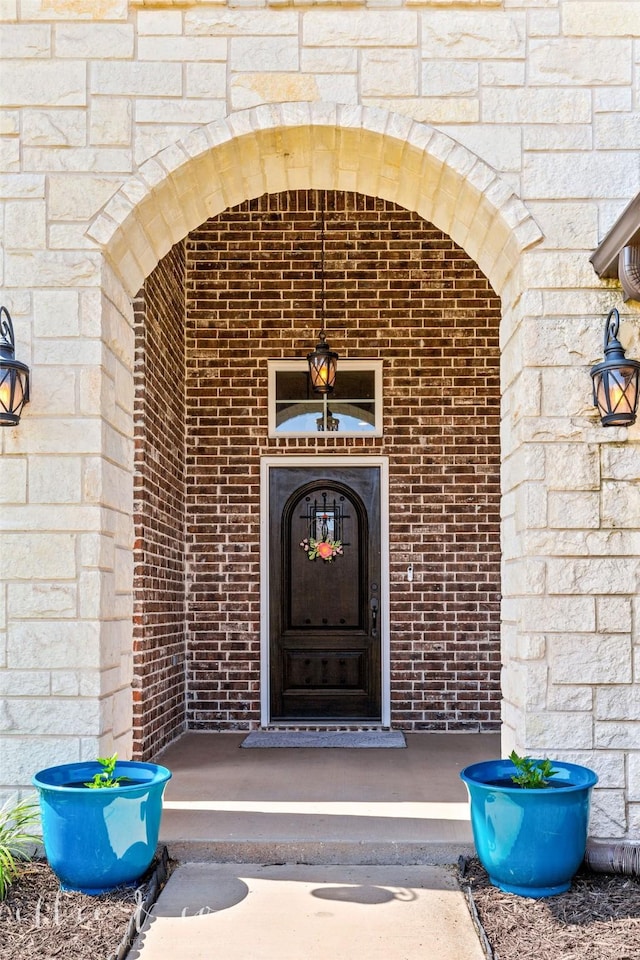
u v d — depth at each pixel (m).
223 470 6.45
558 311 3.80
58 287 3.81
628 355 3.77
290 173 4.26
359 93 3.85
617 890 3.34
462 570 6.33
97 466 3.75
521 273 3.85
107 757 3.75
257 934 3.06
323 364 5.92
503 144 3.84
